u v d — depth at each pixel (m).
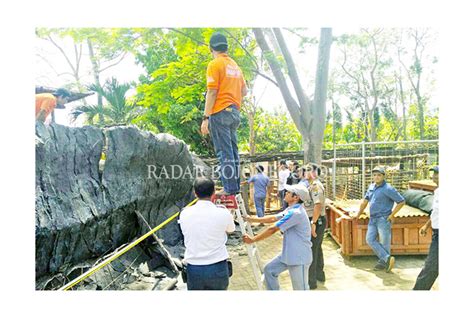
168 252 4.55
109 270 3.95
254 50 5.45
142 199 4.64
